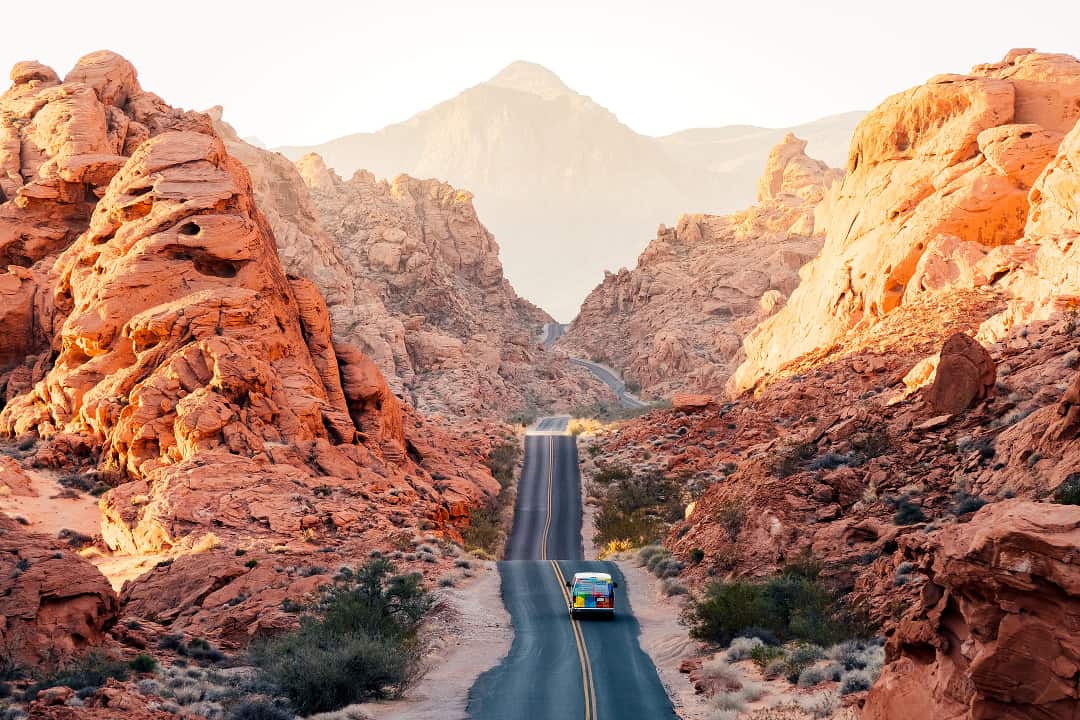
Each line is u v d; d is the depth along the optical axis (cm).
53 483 6212
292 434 6247
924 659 1697
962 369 4338
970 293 6969
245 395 6250
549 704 2761
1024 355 4666
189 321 6694
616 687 2956
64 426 6825
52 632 2744
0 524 3147
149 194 7731
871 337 7394
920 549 1708
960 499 3684
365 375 7562
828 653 2922
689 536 4938
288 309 7494
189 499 5347
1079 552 1377
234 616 3850
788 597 3544
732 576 4128
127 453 6153
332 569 4600
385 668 2966
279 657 3086
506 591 4562
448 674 3250
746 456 5428
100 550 5403
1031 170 7250
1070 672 1379
